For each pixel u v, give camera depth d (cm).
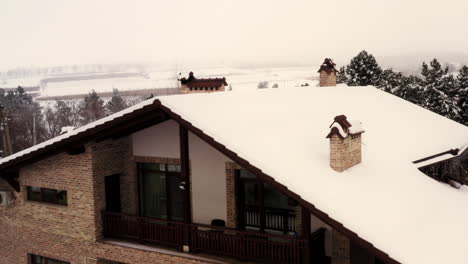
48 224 1638
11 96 11238
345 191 1192
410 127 2017
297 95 2009
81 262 1566
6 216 1748
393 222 1126
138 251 1428
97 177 1534
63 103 11619
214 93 1681
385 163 1516
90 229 1534
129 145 1634
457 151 1875
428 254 1030
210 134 1205
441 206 1346
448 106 4247
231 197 1456
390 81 4675
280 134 1438
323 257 1320
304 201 1080
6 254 1762
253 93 1853
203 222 1518
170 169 1588
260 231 1377
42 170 1630
